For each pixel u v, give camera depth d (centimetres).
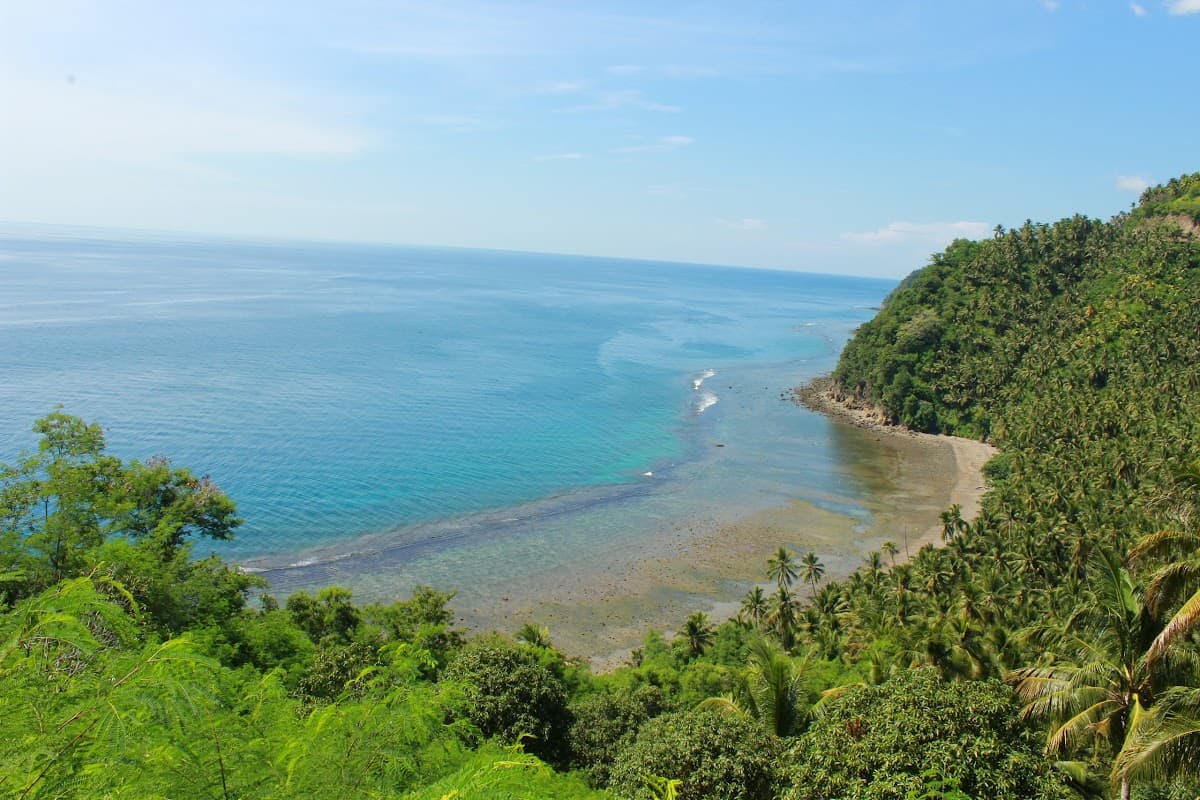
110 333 15200
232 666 2270
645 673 4216
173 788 748
